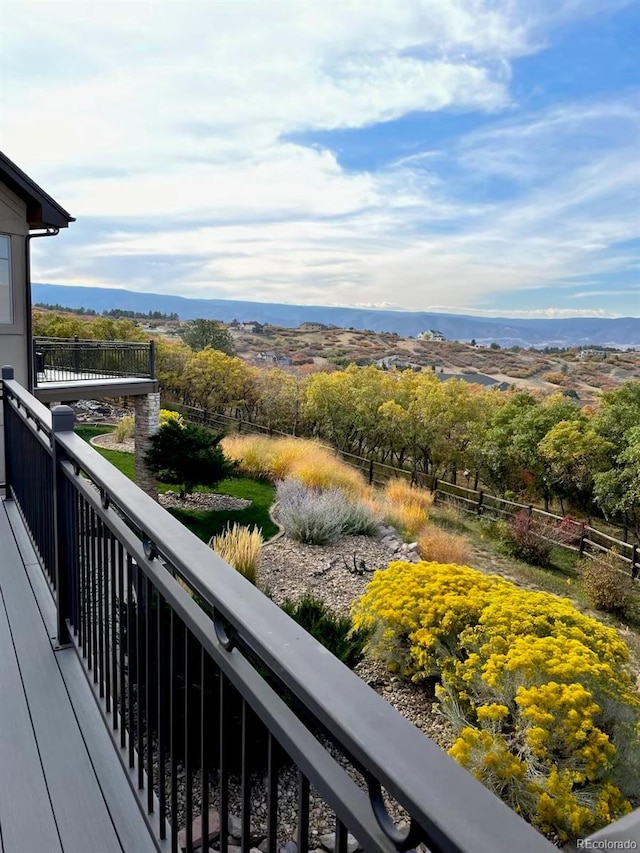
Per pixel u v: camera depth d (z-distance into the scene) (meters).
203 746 1.14
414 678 4.43
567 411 14.81
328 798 0.67
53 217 8.74
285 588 6.78
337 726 0.60
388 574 5.07
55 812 1.55
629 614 8.60
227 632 0.96
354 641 4.76
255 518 9.74
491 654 3.89
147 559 1.37
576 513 14.33
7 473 4.51
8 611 2.72
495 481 16.22
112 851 1.43
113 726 1.81
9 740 1.84
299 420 20.25
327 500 9.61
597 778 3.21
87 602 2.12
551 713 3.27
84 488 1.98
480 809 0.48
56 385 10.74
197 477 10.39
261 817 2.68
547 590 9.27
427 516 11.64
